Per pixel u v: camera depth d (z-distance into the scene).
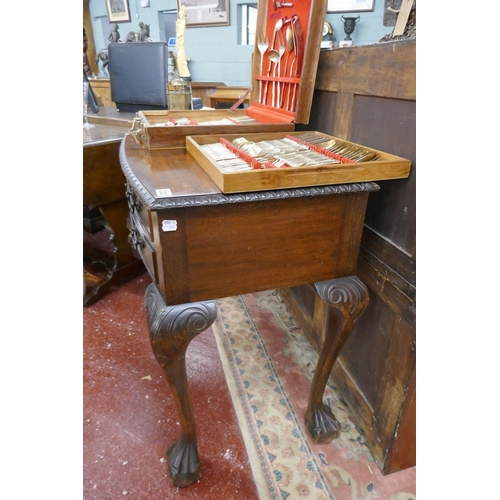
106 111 2.02
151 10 3.04
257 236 0.68
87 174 1.43
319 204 0.69
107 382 1.22
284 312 1.60
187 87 1.67
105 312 1.58
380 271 0.86
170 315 0.68
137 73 1.79
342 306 0.79
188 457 0.90
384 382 0.90
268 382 1.22
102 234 2.25
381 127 0.79
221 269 0.68
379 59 0.77
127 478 0.92
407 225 0.76
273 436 1.03
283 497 0.88
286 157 0.76
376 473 0.94
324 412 1.02
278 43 1.11
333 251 0.75
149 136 0.91
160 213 0.59
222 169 0.62
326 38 2.25
